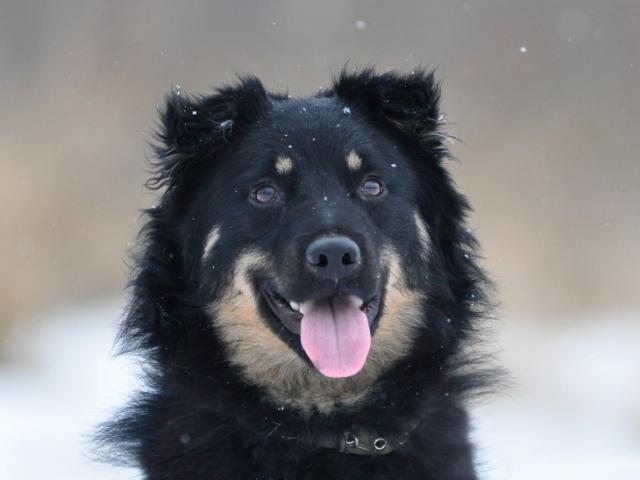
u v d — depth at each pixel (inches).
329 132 308.0
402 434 294.7
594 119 1224.8
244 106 313.6
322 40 1390.3
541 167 1155.9
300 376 298.4
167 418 301.0
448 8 1408.7
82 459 461.7
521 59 1334.9
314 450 292.0
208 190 308.8
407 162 316.2
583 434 606.9
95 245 1043.9
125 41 1359.5
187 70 1334.9
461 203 322.7
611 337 852.6
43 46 1355.8
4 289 940.6
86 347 874.1
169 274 308.0
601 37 1350.9
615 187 1135.6
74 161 1127.6
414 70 338.3
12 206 1012.5
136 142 1189.1
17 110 1226.0
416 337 307.1
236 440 293.3
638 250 1038.4
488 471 344.2
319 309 291.4
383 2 1427.2
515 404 691.4
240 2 1418.6
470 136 1207.6
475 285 320.8
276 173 302.0
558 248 1032.2
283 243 292.0
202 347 301.9
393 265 301.9
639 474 435.8
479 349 321.1
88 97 1267.2
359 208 298.7
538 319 946.1
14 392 725.9
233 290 299.9
